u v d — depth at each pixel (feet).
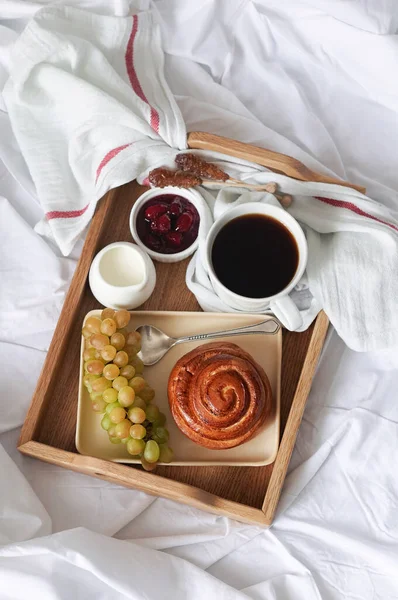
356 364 3.01
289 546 2.84
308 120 3.16
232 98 3.16
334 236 2.89
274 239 2.75
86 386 2.72
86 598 2.64
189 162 2.82
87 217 2.92
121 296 2.77
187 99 3.11
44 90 2.94
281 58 3.22
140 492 2.84
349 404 2.97
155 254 2.86
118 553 2.65
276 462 2.68
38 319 2.99
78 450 2.71
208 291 2.82
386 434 2.94
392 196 3.10
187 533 2.82
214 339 2.83
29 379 2.95
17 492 2.72
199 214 2.89
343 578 2.83
